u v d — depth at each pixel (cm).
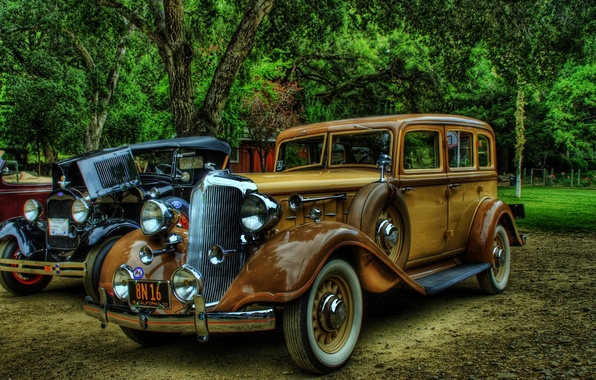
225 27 1352
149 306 363
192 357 394
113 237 555
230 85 1017
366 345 404
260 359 384
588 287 590
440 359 360
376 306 536
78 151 1678
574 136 2881
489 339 401
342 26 1340
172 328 337
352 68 2411
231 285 334
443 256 534
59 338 457
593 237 1048
